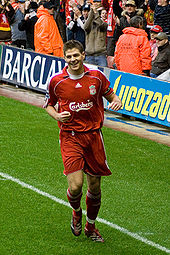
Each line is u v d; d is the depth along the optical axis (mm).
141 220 11297
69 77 9422
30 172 14164
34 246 9711
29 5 28953
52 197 12383
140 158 16047
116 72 21516
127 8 25156
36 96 25688
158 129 20188
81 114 9555
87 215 10023
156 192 13180
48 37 25719
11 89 27375
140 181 13977
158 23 25328
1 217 11000
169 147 17500
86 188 13328
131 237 10359
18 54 27453
